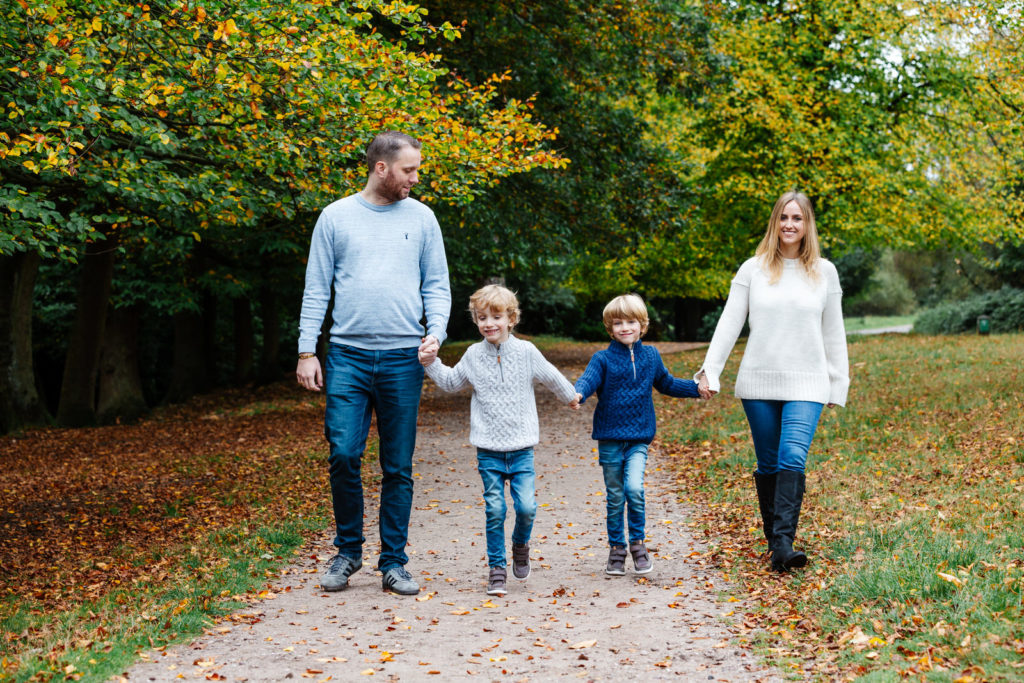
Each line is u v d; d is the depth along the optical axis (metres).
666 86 15.41
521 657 3.62
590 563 5.35
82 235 6.63
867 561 4.41
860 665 3.21
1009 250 27.14
